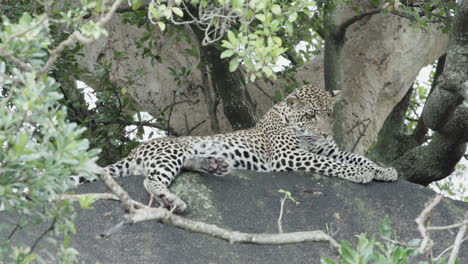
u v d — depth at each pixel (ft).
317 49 71.77
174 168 41.27
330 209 40.47
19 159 20.54
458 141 55.52
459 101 47.62
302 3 31.73
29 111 21.06
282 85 65.67
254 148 47.67
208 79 67.21
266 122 49.73
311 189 41.98
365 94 67.00
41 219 22.91
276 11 29.58
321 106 49.39
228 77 57.47
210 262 35.76
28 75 21.59
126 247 35.65
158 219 23.13
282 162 46.85
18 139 20.62
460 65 46.14
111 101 59.41
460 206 41.14
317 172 44.86
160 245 36.06
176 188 40.63
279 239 24.30
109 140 57.98
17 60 21.94
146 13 52.08
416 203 41.22
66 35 50.37
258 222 39.09
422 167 59.82
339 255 24.58
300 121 48.37
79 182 42.01
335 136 60.34
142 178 41.37
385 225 24.18
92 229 36.47
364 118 66.59
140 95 69.05
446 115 49.96
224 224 38.65
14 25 22.88
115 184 21.91
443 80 46.65
